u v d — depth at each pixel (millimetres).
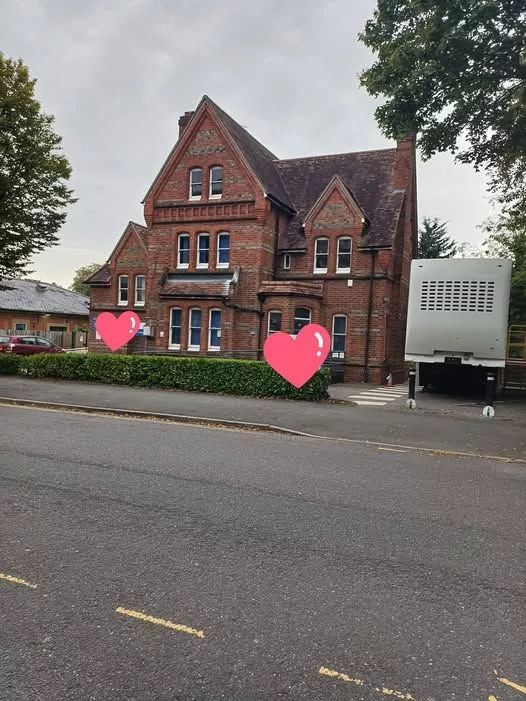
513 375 17141
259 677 2650
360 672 2711
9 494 5441
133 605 3311
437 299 13633
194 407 12008
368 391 17812
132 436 8836
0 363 18500
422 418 11336
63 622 3100
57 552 4070
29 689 2527
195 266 22906
